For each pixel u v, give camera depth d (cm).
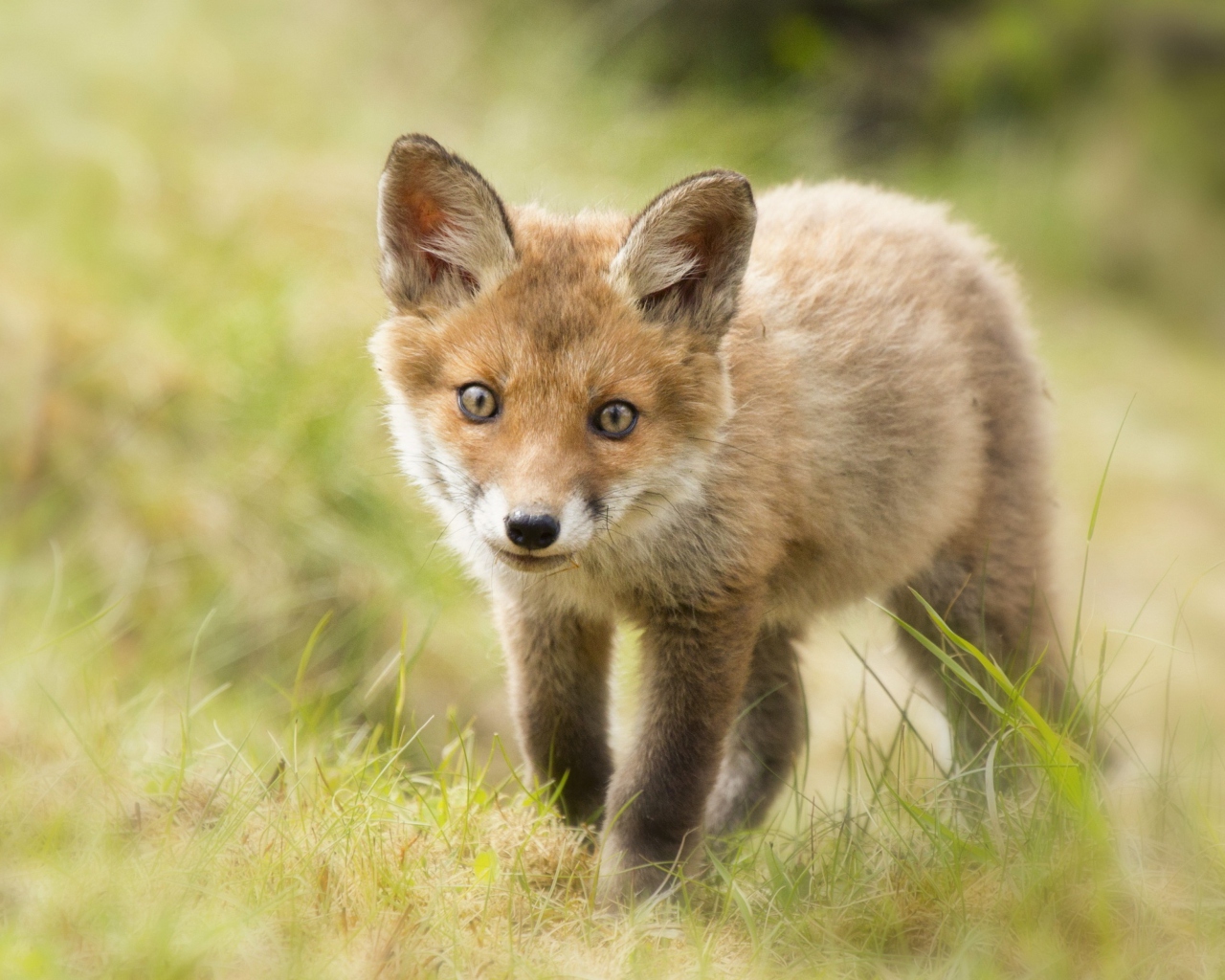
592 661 785
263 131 1748
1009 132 2647
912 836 709
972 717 845
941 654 710
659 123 1939
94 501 1287
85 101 1666
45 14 1747
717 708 721
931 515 830
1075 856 640
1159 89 2731
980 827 702
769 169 1961
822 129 2275
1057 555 928
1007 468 882
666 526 701
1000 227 2533
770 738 890
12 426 1313
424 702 1186
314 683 1180
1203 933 601
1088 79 2730
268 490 1281
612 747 805
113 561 1250
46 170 1554
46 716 910
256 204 1545
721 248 690
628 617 752
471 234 703
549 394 672
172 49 1798
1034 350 936
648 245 689
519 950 611
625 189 1695
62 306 1399
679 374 687
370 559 1253
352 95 1889
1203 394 2177
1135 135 2689
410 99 1945
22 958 541
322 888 633
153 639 1195
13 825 674
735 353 736
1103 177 2655
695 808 714
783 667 884
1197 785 716
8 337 1355
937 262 873
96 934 569
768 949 620
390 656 1207
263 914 595
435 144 692
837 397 779
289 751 846
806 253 831
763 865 764
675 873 693
